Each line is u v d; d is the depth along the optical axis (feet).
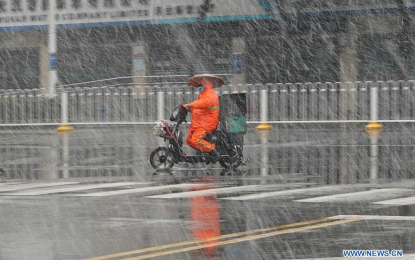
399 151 147.13
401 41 265.95
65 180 113.70
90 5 295.69
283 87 209.26
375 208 83.25
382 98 200.34
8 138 195.72
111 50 305.94
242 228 72.43
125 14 291.79
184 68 295.07
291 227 72.49
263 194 95.55
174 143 121.70
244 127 124.36
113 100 225.15
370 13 265.95
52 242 66.13
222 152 123.24
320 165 128.47
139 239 67.41
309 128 206.08
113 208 85.25
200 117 120.88
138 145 171.01
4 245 64.95
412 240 65.57
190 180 111.45
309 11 268.82
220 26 284.61
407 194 94.53
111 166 131.95
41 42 314.35
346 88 204.23
